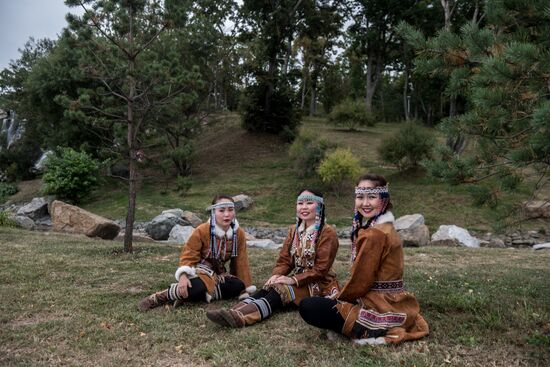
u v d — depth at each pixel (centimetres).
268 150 2967
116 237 1330
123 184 2659
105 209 2256
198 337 376
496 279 586
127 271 639
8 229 1191
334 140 3108
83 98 809
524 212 479
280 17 2831
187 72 851
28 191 3061
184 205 2156
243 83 3459
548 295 496
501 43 407
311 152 2289
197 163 2862
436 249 962
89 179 2319
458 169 461
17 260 705
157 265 680
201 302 473
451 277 600
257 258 772
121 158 940
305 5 2933
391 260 349
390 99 5716
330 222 1872
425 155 2228
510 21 434
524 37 411
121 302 482
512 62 370
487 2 443
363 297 355
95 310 453
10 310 453
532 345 346
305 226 438
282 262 453
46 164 2388
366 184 353
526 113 396
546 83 370
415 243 1288
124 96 845
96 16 805
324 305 356
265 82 3003
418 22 3684
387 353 330
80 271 635
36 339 374
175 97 863
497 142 446
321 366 312
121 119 851
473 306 439
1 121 4278
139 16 859
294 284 420
